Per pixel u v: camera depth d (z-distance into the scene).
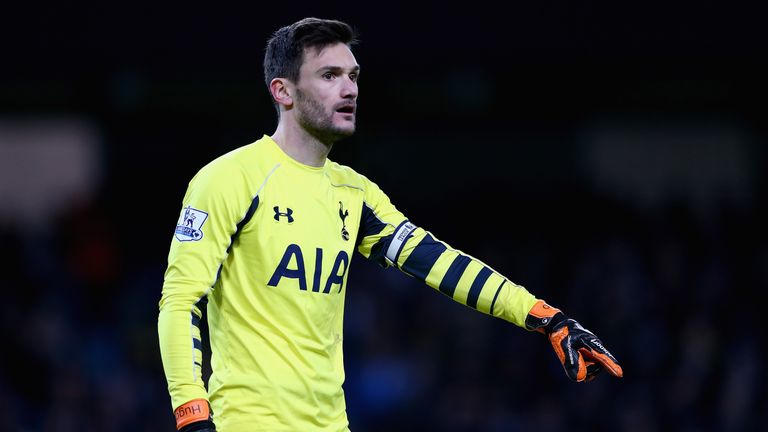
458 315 40.12
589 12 37.72
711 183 47.88
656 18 37.78
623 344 39.25
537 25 37.56
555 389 37.97
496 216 46.19
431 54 37.28
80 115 46.44
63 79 36.59
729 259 42.59
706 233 43.47
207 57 36.72
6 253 41.88
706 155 48.03
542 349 38.69
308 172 14.01
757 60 38.09
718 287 41.16
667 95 46.94
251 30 36.69
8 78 36.06
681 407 37.50
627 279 41.09
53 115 46.16
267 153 13.84
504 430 36.84
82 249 43.31
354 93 13.89
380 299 40.78
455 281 14.87
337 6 36.81
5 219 44.94
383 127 47.25
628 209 44.88
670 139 48.03
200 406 12.60
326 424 13.76
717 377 38.56
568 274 42.66
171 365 12.72
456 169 47.38
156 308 42.22
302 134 13.97
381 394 38.22
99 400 37.72
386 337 39.62
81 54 36.28
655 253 42.47
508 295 14.76
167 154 46.88
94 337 40.72
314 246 13.75
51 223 45.75
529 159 47.56
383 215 15.10
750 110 47.44
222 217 13.16
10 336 39.25
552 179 47.56
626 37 37.78
